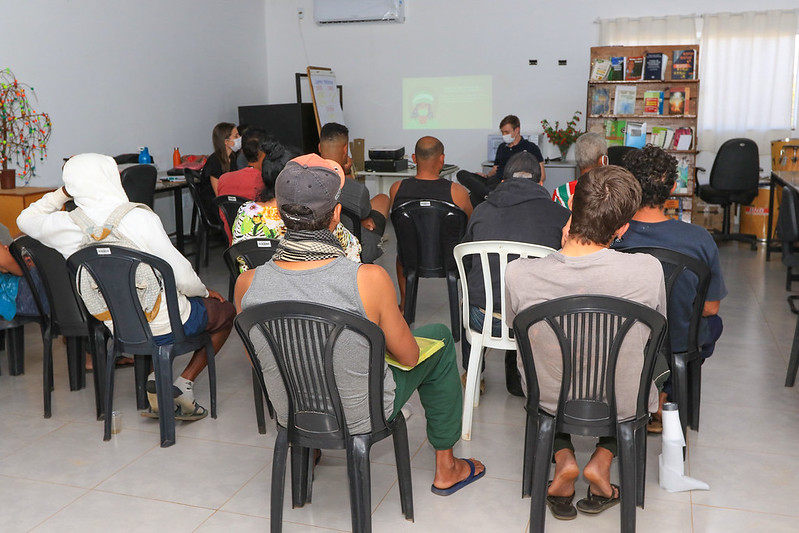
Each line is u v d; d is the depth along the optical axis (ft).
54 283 9.40
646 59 22.30
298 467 7.30
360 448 6.04
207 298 9.57
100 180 8.54
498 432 9.12
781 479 7.79
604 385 6.09
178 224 20.04
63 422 9.61
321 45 29.35
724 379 10.80
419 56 28.27
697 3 24.81
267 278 5.88
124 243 8.40
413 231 12.57
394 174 23.08
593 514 7.11
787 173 18.03
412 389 6.68
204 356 9.67
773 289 16.26
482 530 6.93
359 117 29.48
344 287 5.72
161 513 7.36
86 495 7.72
